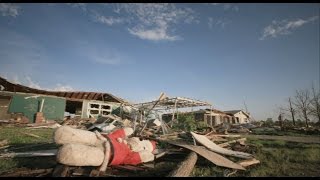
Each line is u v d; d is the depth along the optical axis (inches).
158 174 221.5
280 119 1302.9
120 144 232.1
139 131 431.2
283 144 505.4
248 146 426.6
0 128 633.0
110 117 600.1
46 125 751.1
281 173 252.5
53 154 245.4
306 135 903.7
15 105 858.1
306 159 335.3
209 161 286.2
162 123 576.1
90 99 1043.9
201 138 390.3
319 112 1386.6
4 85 913.5
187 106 815.1
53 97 923.4
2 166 217.3
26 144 361.7
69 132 204.5
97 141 217.3
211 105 809.5
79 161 183.9
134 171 221.8
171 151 317.7
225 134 539.5
